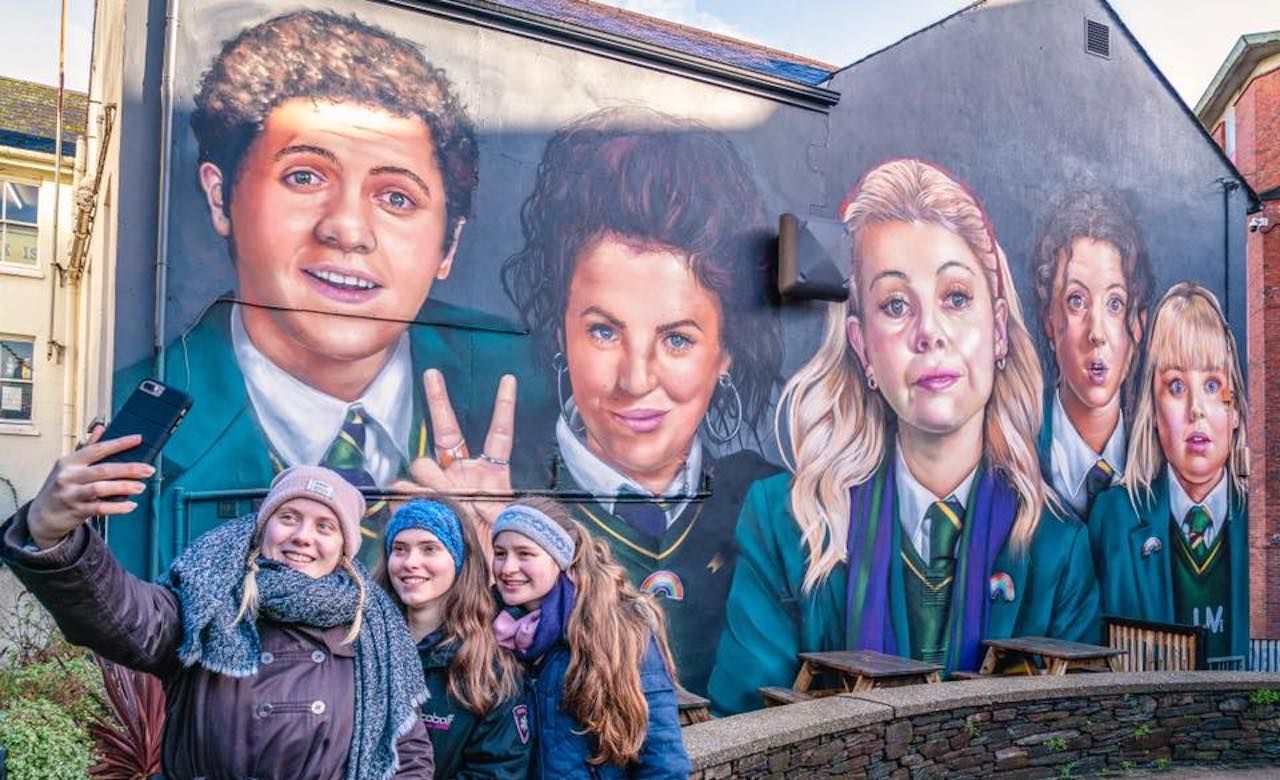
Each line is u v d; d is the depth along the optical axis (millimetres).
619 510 6723
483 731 2490
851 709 5711
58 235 15289
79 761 3537
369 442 5801
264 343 5527
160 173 5309
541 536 2621
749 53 10297
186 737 2102
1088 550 9430
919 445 8344
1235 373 10820
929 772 5992
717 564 7137
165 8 5410
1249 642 10875
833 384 7855
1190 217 10586
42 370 15320
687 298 7129
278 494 2248
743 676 7176
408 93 6098
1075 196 9656
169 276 5285
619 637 2600
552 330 6531
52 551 1799
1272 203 16156
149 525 5090
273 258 5586
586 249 6730
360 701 2223
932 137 8648
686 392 7086
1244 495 10820
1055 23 9648
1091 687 6730
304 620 2176
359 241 5855
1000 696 6355
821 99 7879
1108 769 6750
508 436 6297
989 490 8758
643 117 7051
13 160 15258
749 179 7520
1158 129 10383
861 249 8109
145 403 1924
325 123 5797
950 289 8609
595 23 9195
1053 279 9422
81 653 4812
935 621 8273
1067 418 9414
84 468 1793
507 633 2629
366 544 5703
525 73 6574
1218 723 7168
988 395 8812
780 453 7523
